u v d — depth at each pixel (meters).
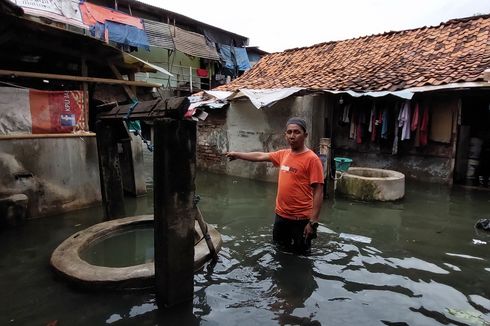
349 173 8.66
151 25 16.02
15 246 5.04
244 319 3.26
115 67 7.83
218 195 8.16
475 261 4.58
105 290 3.72
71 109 6.77
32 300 3.57
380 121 8.99
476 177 8.90
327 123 10.10
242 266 4.36
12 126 6.07
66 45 6.81
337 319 3.26
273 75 12.49
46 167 6.44
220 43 20.09
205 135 11.11
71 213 6.63
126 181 8.11
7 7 5.36
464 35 10.05
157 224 3.36
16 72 6.07
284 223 4.60
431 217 6.46
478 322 3.22
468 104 8.77
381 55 10.84
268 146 9.60
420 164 9.34
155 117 3.55
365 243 5.17
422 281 4.01
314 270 4.25
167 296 3.38
